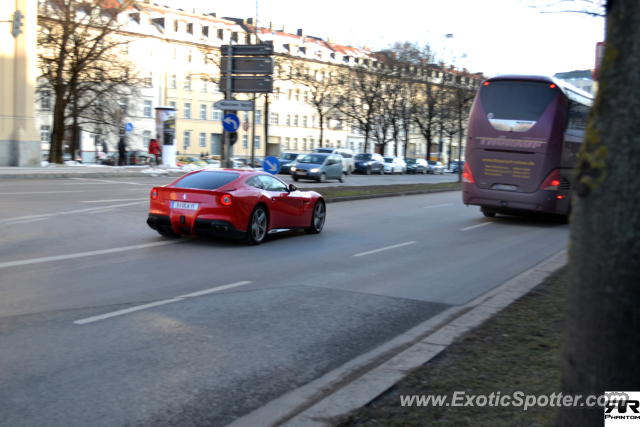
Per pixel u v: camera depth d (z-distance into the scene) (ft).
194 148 275.80
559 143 58.23
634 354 8.44
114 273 28.91
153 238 40.83
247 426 12.80
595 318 8.70
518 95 59.52
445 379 15.24
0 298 23.17
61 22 125.39
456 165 285.43
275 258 35.42
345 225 54.60
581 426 8.91
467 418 12.66
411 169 221.46
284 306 24.04
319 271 31.91
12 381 14.93
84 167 117.19
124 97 139.33
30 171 96.43
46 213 50.67
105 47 131.03
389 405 13.50
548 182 58.49
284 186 44.47
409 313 23.90
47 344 17.92
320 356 18.17
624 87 8.54
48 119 224.53
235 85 68.23
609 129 8.63
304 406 13.98
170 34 262.26
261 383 15.72
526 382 15.01
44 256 32.45
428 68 189.26
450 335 19.51
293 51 317.01
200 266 31.78
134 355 17.33
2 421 12.68
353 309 24.12
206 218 38.22
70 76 130.31
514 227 58.44
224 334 19.88
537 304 24.25
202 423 13.12
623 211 8.43
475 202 61.26
